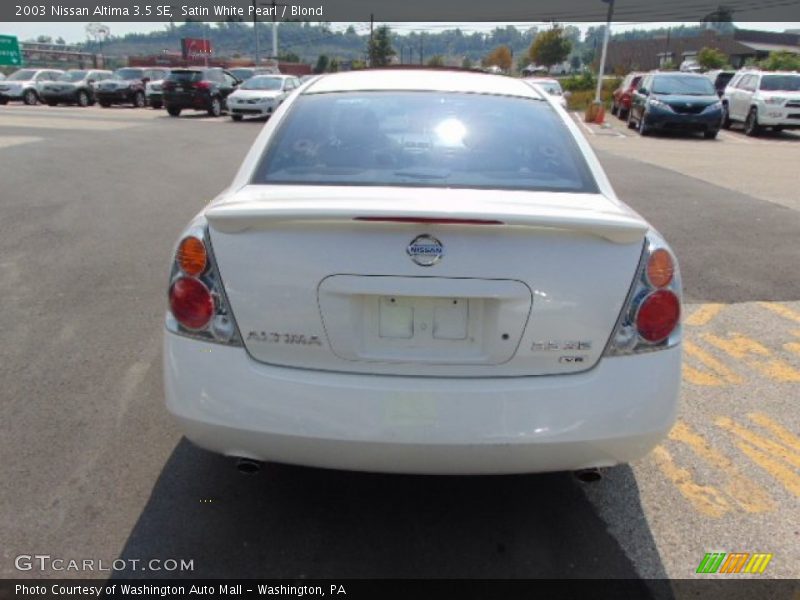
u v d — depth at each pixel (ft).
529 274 7.67
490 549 8.87
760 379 13.76
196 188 32.86
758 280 19.77
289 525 9.25
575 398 7.78
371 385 7.72
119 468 10.37
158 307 17.04
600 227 7.64
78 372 13.46
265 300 7.80
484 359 7.79
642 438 8.00
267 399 7.80
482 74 12.42
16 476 10.09
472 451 7.75
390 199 8.18
